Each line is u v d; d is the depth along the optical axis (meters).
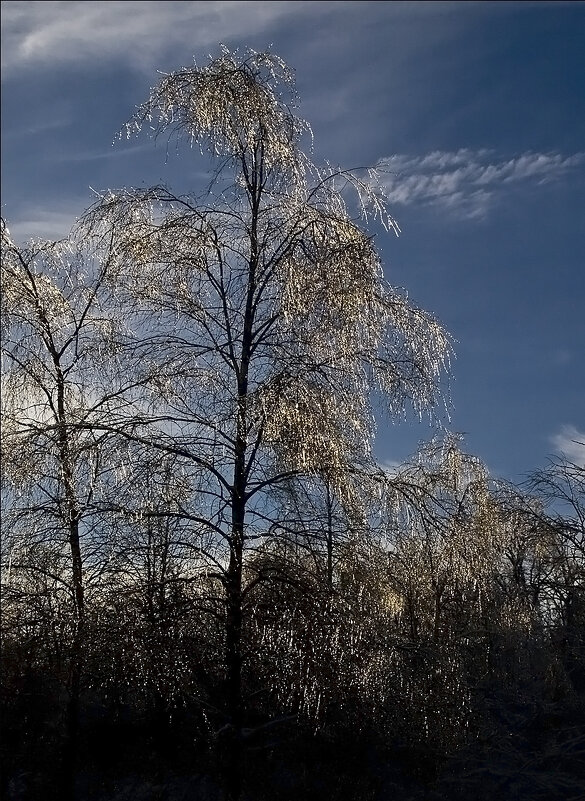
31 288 9.82
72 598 8.83
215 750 10.48
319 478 8.84
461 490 12.47
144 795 10.91
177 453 8.73
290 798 10.77
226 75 9.48
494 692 13.81
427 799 11.27
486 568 10.84
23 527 8.99
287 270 9.14
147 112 9.51
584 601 14.82
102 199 9.71
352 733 11.50
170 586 8.55
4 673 8.94
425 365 9.47
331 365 9.15
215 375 9.06
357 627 8.38
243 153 9.66
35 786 10.73
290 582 8.53
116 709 11.71
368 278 9.18
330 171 9.68
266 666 8.54
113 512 8.62
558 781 11.71
